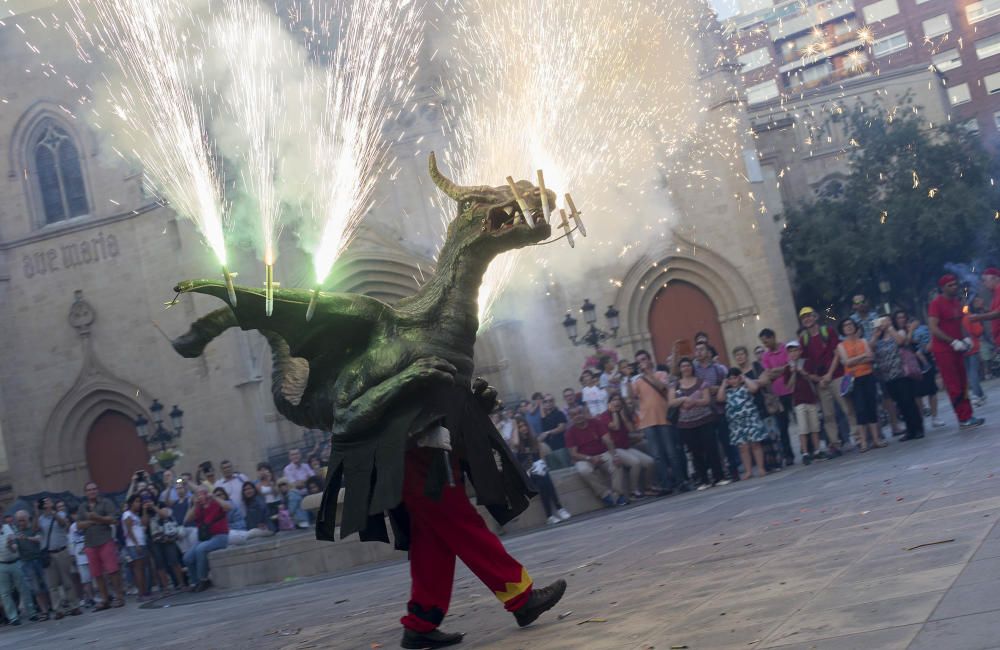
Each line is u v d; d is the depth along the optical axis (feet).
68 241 109.29
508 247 17.04
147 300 106.32
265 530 57.82
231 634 28.48
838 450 45.34
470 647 16.39
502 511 17.74
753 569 17.88
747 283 98.99
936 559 14.70
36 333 110.01
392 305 17.43
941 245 114.21
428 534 17.12
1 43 111.65
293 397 17.88
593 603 18.16
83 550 59.47
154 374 105.40
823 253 112.47
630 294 99.71
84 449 109.50
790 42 227.61
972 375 53.21
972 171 118.32
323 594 36.32
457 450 16.78
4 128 111.96
